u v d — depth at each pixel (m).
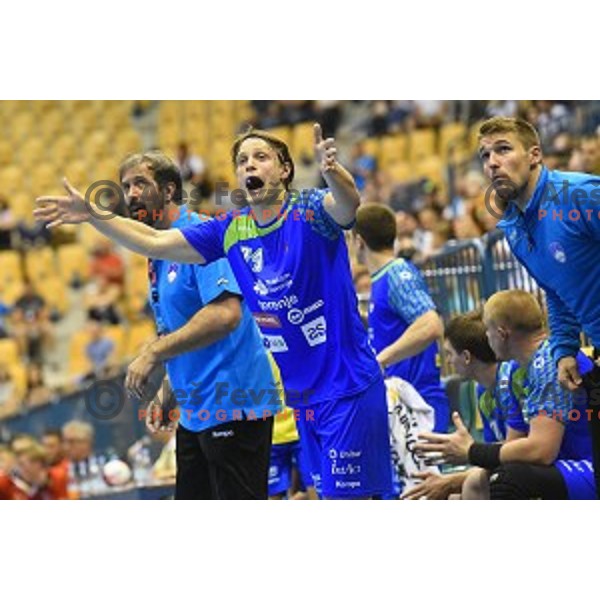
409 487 9.25
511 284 11.14
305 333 7.76
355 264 12.67
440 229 16.25
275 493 9.89
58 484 12.12
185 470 8.16
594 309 7.18
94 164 30.55
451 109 24.48
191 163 25.95
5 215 27.95
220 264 7.74
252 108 27.72
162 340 7.66
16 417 14.72
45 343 24.66
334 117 26.36
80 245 27.22
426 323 9.31
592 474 7.21
